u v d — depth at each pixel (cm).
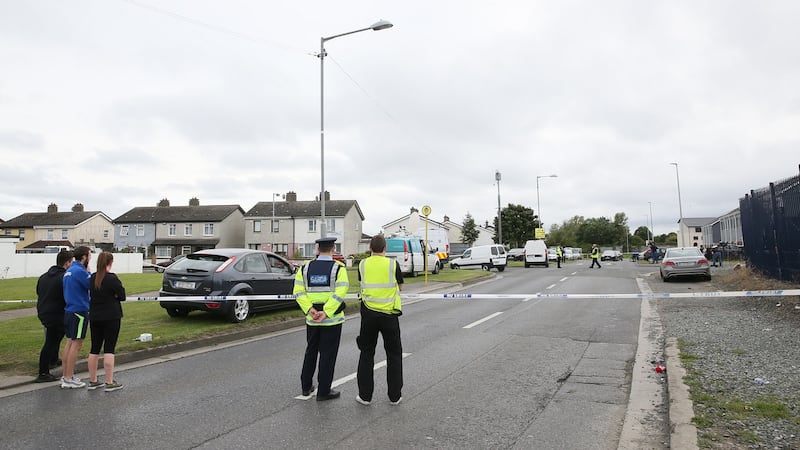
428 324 1094
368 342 562
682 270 1959
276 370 714
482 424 486
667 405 534
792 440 411
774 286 1291
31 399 584
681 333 887
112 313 625
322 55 1945
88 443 444
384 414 517
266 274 1168
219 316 1152
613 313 1209
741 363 650
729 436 420
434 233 3697
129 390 616
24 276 2684
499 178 4347
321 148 1936
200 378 671
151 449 430
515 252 5566
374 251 577
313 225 5794
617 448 428
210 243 5788
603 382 627
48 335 664
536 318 1154
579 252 7069
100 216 6612
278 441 445
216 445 437
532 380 640
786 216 1304
